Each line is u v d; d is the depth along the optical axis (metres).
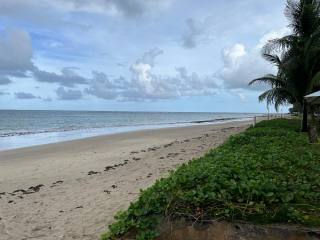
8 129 49.06
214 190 5.52
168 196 5.52
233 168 6.70
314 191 6.07
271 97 25.72
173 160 15.02
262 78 26.02
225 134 31.56
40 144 26.69
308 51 22.20
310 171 7.82
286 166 7.96
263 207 5.12
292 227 4.75
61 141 28.70
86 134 38.09
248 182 5.70
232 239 4.89
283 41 23.83
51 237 6.83
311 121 16.25
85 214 8.05
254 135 16.42
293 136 16.31
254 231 4.84
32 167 15.74
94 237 6.66
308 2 23.38
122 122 76.12
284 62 24.17
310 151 11.00
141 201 5.78
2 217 8.20
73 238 6.70
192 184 5.95
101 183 11.19
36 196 10.10
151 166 13.78
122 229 5.42
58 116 108.44
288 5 23.89
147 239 5.12
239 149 10.61
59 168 15.23
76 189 10.62
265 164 7.91
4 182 12.67
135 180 11.24
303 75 23.44
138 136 32.31
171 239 5.11
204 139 26.00
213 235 4.98
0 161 17.97
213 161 8.01
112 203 8.74
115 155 18.88
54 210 8.56
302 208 5.21
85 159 17.67
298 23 23.66
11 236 7.00
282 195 5.43
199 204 5.28
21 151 21.86
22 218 8.07
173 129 43.88
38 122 69.94
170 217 5.22
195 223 5.08
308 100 16.19
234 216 5.04
